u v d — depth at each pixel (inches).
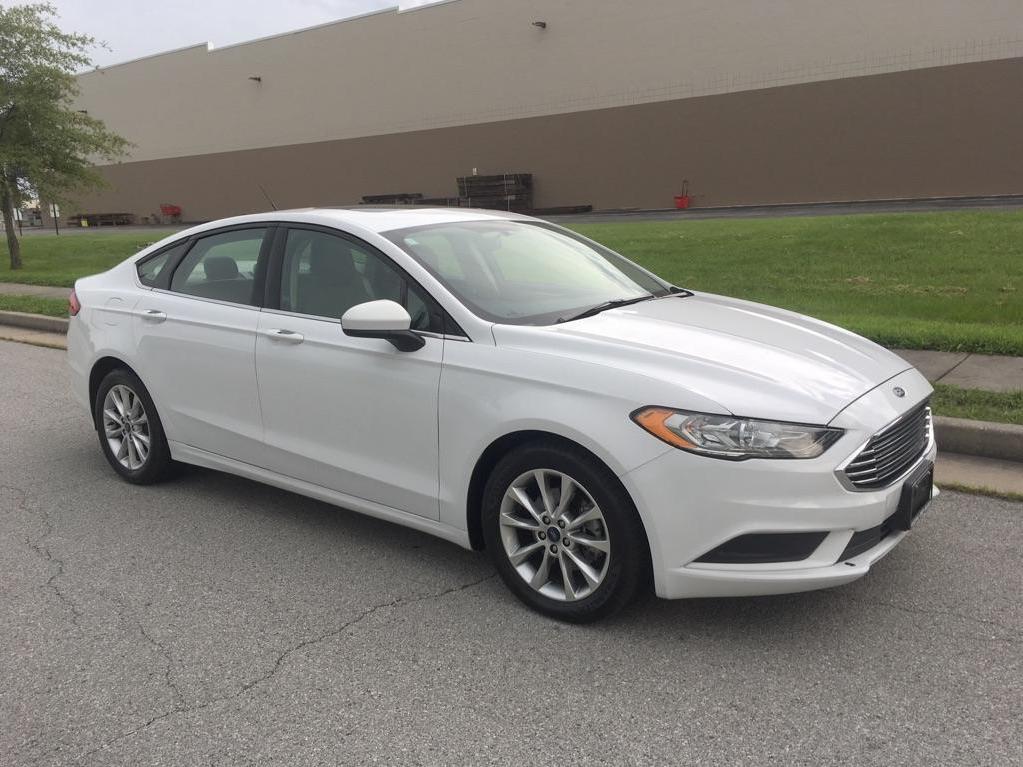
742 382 118.4
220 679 118.1
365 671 118.9
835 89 1045.2
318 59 1496.1
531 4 1254.3
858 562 117.0
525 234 174.2
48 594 144.6
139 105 1787.6
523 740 102.9
